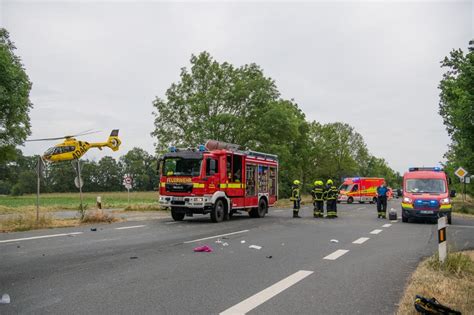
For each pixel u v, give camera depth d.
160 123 38.25
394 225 18.36
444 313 5.11
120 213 25.33
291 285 6.92
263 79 39.16
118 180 116.06
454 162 39.00
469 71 21.91
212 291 6.50
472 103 22.47
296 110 57.03
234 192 20.14
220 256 9.71
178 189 18.70
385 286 6.88
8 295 6.06
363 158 81.69
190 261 9.04
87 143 43.47
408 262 9.11
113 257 9.46
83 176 111.12
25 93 32.06
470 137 23.94
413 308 5.44
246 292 6.45
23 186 101.19
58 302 5.84
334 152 72.38
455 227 17.69
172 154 19.17
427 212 19.23
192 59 39.34
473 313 5.34
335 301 5.98
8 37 32.88
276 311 5.50
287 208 34.34
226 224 18.00
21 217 16.38
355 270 8.18
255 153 21.94
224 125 37.38
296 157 55.44
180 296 6.20
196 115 37.41
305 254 10.08
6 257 9.40
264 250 10.69
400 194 21.33
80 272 7.83
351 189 47.31
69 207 30.44
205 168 18.58
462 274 7.57
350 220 21.02
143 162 119.06
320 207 22.92
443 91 30.59
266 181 23.02
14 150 35.66
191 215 19.92
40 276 7.47
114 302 5.86
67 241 12.10
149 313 5.38
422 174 21.11
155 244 11.61
